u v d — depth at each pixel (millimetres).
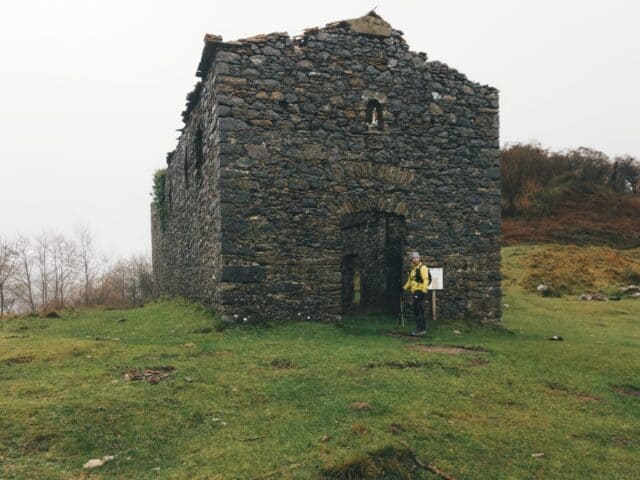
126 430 5461
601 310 17016
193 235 14938
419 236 12523
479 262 13023
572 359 9289
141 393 6387
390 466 4809
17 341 9586
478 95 13266
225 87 11086
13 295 22375
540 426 6152
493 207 13234
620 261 25500
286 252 11266
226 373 7406
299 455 4984
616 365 8984
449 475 4859
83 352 8469
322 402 6445
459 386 7359
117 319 13281
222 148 10945
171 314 12961
